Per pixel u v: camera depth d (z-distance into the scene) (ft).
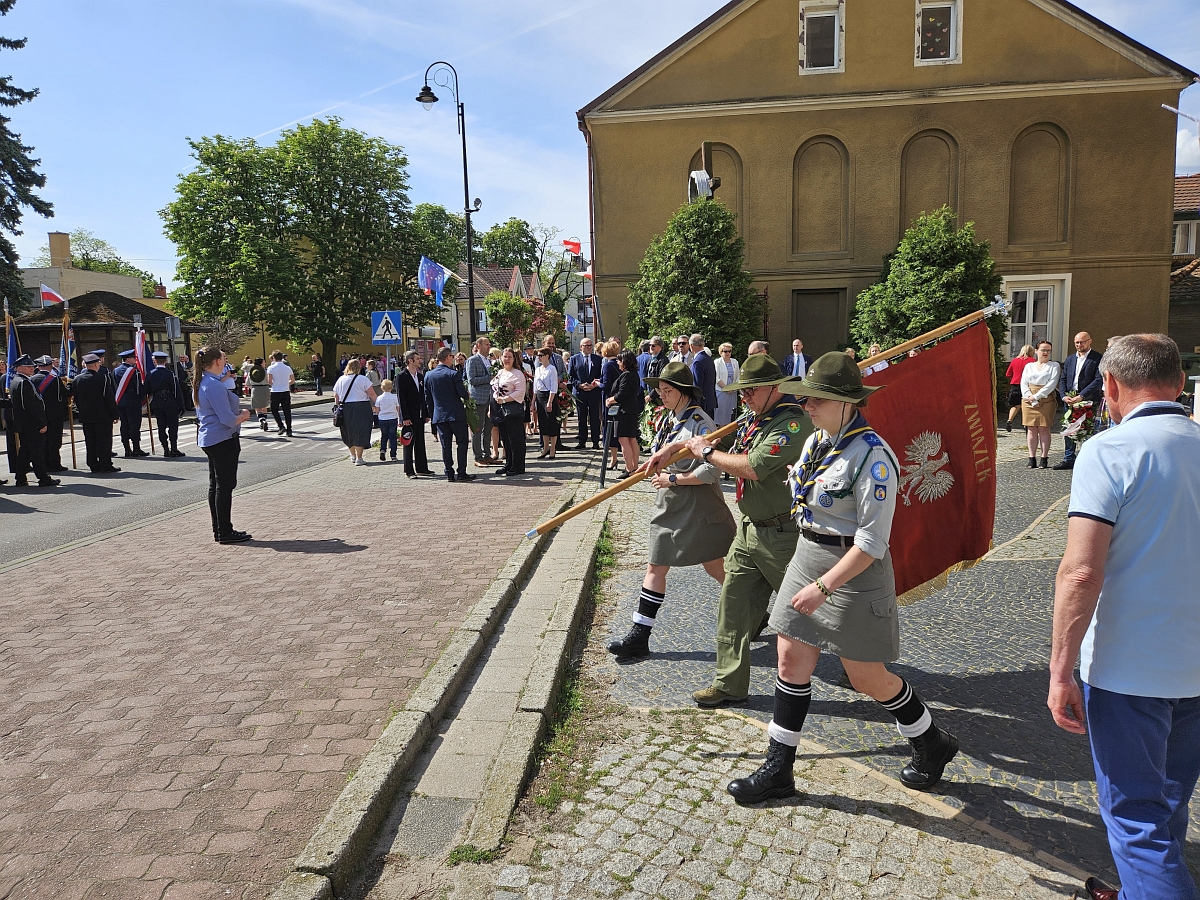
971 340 13.39
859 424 9.25
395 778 9.85
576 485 32.14
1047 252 56.03
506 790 9.63
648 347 38.40
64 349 52.70
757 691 12.92
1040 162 55.93
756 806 9.46
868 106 56.29
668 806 9.50
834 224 57.82
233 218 127.95
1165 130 54.39
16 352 43.45
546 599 16.76
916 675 13.20
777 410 11.43
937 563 13.32
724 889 7.98
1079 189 55.47
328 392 122.01
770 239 57.98
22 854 8.52
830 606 9.23
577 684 13.33
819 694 12.64
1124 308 55.93
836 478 9.11
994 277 49.70
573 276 213.46
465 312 179.52
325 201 132.87
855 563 8.86
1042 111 55.16
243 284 120.98
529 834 9.00
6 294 89.92
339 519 26.61
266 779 9.96
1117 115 54.70
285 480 37.11
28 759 10.62
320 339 133.80
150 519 28.12
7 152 90.79
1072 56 54.80
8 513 30.78
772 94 57.31
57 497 34.40
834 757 10.61
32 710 12.17
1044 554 20.45
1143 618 6.55
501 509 27.32
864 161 56.80
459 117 66.49
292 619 16.16
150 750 10.78
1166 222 54.90
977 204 56.29
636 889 8.02
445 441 34.12
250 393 67.92
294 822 9.02
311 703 12.14
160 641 15.10
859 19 56.13
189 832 8.87
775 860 8.43
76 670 13.76
